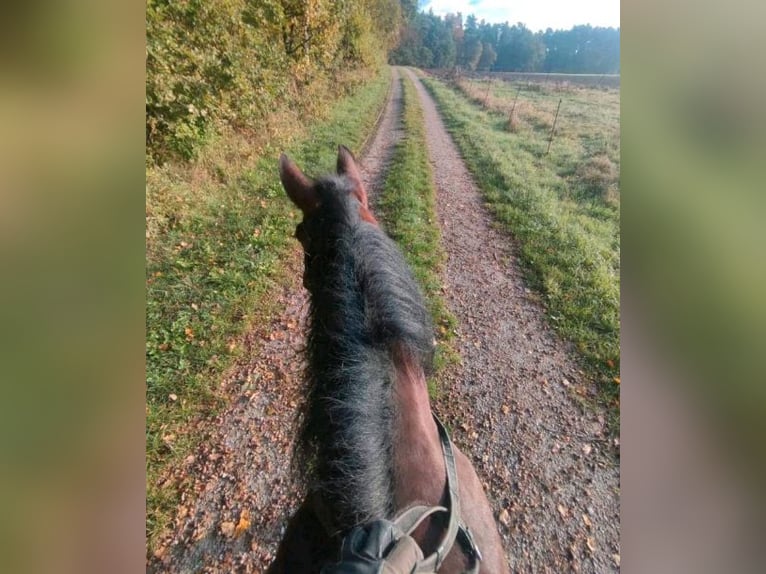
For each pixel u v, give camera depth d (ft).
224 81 21.35
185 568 8.10
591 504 9.51
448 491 4.42
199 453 9.95
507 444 10.62
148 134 17.04
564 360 13.23
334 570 3.27
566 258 18.01
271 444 10.27
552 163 30.19
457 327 14.30
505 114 43.60
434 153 31.99
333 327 4.51
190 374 11.57
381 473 3.95
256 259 15.85
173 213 16.12
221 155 20.30
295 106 30.42
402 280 4.90
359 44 50.90
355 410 4.04
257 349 12.76
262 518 8.88
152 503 8.92
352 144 30.58
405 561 3.40
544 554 8.61
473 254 18.70
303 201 6.22
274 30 27.22
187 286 13.85
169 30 18.08
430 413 5.27
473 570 4.14
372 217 6.52
